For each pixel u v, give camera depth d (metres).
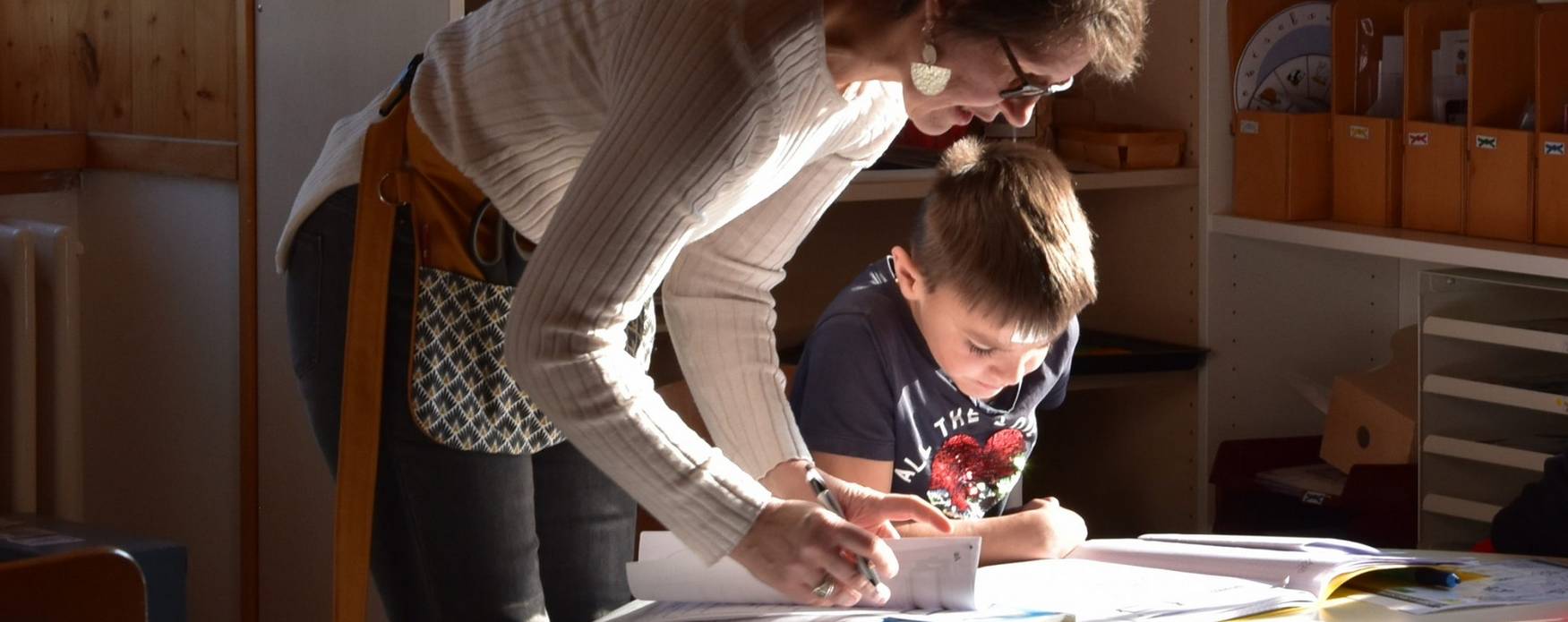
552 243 1.05
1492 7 2.15
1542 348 2.01
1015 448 1.69
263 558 2.25
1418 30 2.22
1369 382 2.37
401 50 1.93
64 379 2.16
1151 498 2.68
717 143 1.01
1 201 2.36
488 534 1.32
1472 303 2.18
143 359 2.41
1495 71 2.15
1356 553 1.31
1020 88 1.08
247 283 2.19
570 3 1.16
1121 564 1.34
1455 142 2.18
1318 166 2.39
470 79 1.24
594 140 1.19
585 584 1.47
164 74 2.29
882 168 2.36
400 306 1.28
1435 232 2.22
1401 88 2.32
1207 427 2.55
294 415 2.16
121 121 2.37
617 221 1.02
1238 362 2.55
